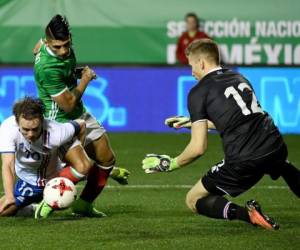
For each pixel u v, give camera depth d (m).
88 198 25.83
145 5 52.56
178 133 52.28
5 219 25.00
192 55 23.16
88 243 21.55
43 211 24.69
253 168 22.42
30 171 24.80
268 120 22.83
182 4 52.62
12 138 23.92
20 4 51.66
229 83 22.67
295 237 22.22
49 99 25.64
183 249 20.88
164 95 52.31
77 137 24.75
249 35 52.78
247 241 21.75
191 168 38.69
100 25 52.53
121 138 49.53
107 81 52.03
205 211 22.97
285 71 51.75
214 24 52.75
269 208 27.92
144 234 22.78
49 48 25.06
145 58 52.94
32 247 21.11
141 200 29.67
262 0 52.59
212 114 22.50
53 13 52.06
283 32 52.78
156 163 22.77
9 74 51.16
